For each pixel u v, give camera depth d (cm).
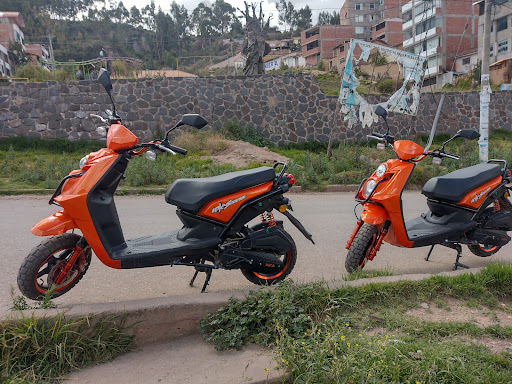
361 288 369
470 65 5488
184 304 324
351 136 1972
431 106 2130
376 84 4025
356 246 479
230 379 268
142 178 1116
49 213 823
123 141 382
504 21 4641
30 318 283
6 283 455
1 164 1311
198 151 1570
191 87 1817
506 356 292
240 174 409
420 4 5884
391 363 271
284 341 289
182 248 388
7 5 11394
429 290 386
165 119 1791
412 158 498
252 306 329
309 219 818
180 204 393
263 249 414
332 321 317
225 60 9700
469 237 537
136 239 416
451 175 548
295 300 340
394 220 488
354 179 1219
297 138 1922
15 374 264
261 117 1886
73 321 292
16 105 1664
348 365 259
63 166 1205
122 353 303
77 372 279
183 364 289
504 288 408
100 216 370
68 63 2719
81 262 390
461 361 275
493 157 1509
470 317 355
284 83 1908
